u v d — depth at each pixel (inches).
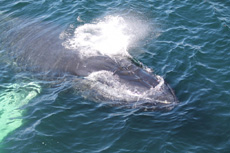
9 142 685.9
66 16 1096.8
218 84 817.5
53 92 816.9
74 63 852.6
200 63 887.1
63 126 720.3
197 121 713.6
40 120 738.2
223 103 760.3
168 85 792.9
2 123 734.5
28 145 676.7
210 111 738.2
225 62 888.3
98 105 772.0
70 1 1178.6
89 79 812.0
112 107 763.4
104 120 730.2
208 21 1053.8
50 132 706.8
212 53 922.7
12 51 945.5
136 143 671.8
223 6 1122.7
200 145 661.3
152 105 743.1
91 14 1109.7
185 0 1160.8
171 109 739.4
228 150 647.1
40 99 800.9
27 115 756.6
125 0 1184.8
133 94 762.8
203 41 970.7
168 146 660.1
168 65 882.1
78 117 741.9
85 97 793.6
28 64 896.9
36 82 853.2
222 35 989.8
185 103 759.7
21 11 1131.3
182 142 668.7
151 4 1158.3
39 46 926.4
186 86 812.0
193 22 1056.8
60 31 998.4
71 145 674.2
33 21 1066.1
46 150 665.0
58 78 843.4
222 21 1045.8
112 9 1138.7
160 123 711.7
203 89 802.8
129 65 827.4
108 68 821.9
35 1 1182.9
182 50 935.7
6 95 817.5
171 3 1154.7
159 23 1061.1
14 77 874.1
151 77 797.2
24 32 998.4
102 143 675.4
